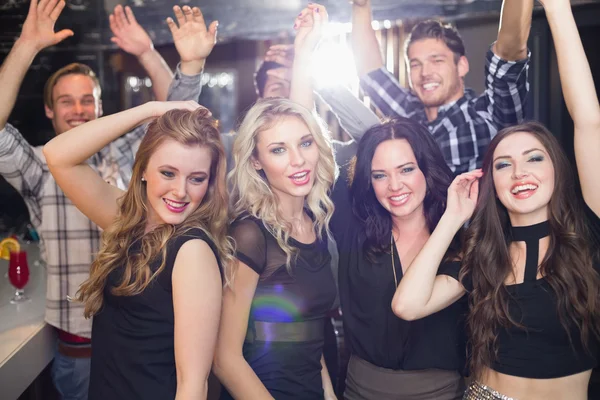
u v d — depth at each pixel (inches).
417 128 79.7
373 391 78.5
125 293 63.3
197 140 65.6
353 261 81.3
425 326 76.7
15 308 108.1
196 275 61.4
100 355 66.4
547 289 70.4
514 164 72.3
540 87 170.6
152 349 63.2
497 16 174.2
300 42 93.3
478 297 73.1
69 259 100.7
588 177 73.0
